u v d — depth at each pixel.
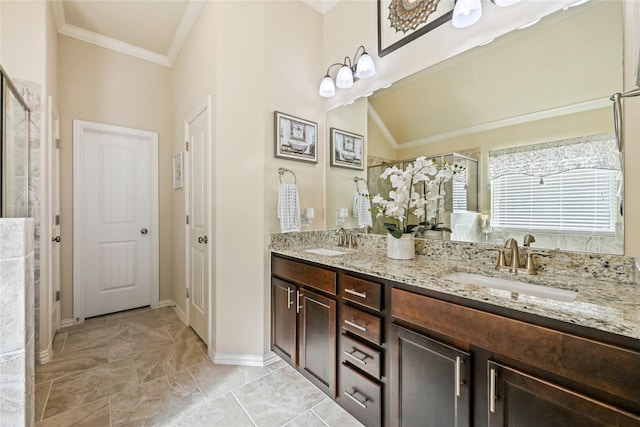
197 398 1.58
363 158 2.05
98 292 2.79
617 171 1.06
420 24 1.70
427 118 1.69
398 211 1.62
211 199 2.08
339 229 2.16
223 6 2.00
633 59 1.04
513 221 1.34
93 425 1.38
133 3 2.36
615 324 0.69
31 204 1.93
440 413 1.04
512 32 1.35
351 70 2.10
